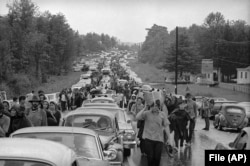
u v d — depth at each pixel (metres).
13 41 97.69
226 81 114.88
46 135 8.97
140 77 140.88
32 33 102.25
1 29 94.31
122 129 16.84
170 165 15.66
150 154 12.90
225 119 29.06
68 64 141.25
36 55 104.25
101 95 40.44
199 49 129.75
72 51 140.75
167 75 133.88
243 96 80.06
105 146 11.33
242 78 104.69
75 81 106.94
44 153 5.81
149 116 12.88
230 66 113.06
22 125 13.88
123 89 59.97
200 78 106.69
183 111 19.31
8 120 13.48
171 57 111.56
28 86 89.31
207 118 29.08
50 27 128.62
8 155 5.53
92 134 9.23
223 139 24.06
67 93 45.81
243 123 28.80
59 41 129.38
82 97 41.19
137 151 18.56
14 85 86.44
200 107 41.12
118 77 117.12
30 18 101.44
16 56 98.69
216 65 114.06
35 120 15.55
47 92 76.88
